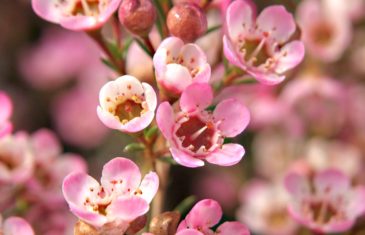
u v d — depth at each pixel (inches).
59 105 19.6
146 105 10.3
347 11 15.6
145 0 10.8
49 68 19.9
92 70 19.9
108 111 10.4
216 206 10.1
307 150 15.9
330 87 15.3
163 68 10.3
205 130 10.4
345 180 11.9
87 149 18.9
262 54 11.0
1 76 19.9
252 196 15.4
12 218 10.9
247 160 17.5
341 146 15.8
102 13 10.7
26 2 20.1
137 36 10.9
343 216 11.8
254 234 15.4
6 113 11.4
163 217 10.1
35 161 12.6
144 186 10.2
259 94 15.8
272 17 11.0
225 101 10.5
